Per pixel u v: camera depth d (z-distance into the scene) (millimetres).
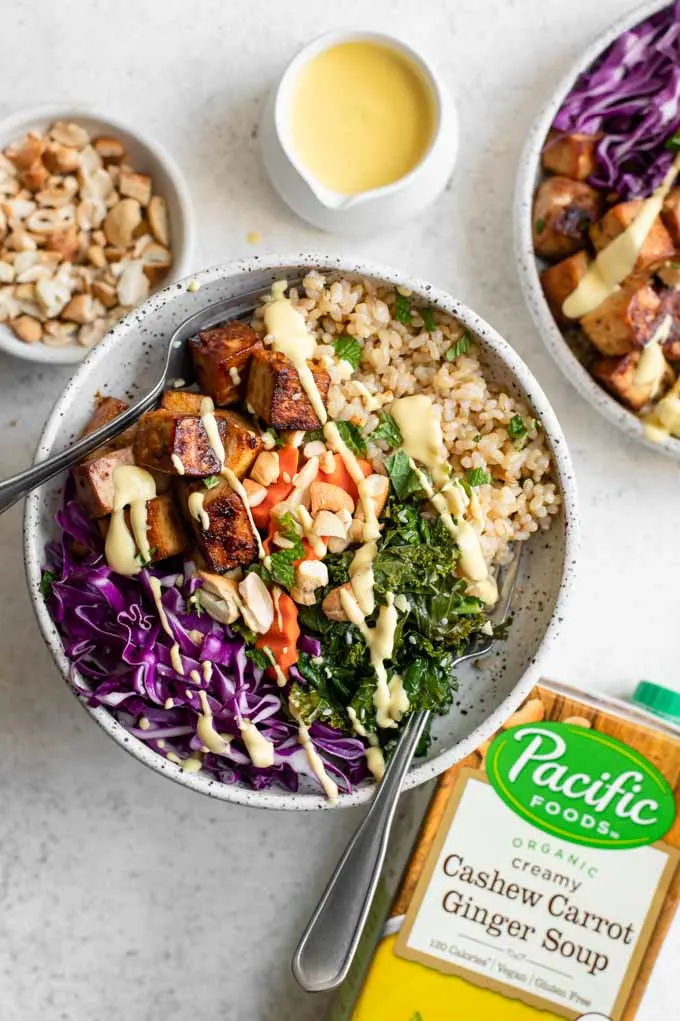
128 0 669
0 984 672
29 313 654
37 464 571
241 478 583
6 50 666
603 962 619
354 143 653
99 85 669
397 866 639
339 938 566
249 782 593
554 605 597
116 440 591
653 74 656
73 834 674
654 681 676
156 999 675
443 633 590
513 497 607
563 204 653
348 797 585
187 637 579
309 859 678
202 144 672
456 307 592
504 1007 617
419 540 591
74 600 581
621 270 646
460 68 675
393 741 596
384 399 609
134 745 580
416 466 601
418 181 647
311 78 651
